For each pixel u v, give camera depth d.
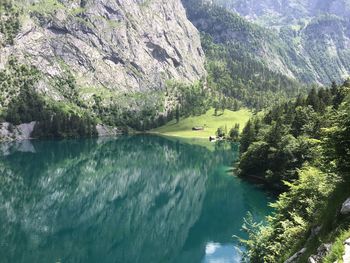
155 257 91.62
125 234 108.38
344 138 30.83
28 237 100.88
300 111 145.88
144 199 145.75
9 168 184.88
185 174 183.00
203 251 91.81
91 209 131.62
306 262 26.42
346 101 32.59
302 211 49.84
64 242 99.06
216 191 142.38
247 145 173.25
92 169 193.50
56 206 132.12
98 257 90.31
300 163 119.12
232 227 106.06
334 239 24.22
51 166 194.75
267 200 122.38
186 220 117.25
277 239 51.12
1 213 120.12
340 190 28.36
